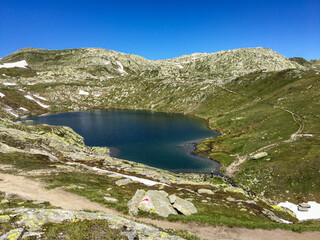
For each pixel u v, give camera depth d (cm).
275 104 11162
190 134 10794
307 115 8212
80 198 2622
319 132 6762
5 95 19362
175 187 4262
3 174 3534
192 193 3881
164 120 14925
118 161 6284
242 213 3098
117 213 2219
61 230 1304
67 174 4122
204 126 12738
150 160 7306
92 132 11200
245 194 4403
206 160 7338
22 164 4331
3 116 15438
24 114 17175
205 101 18288
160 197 2675
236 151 7781
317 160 5059
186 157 7594
